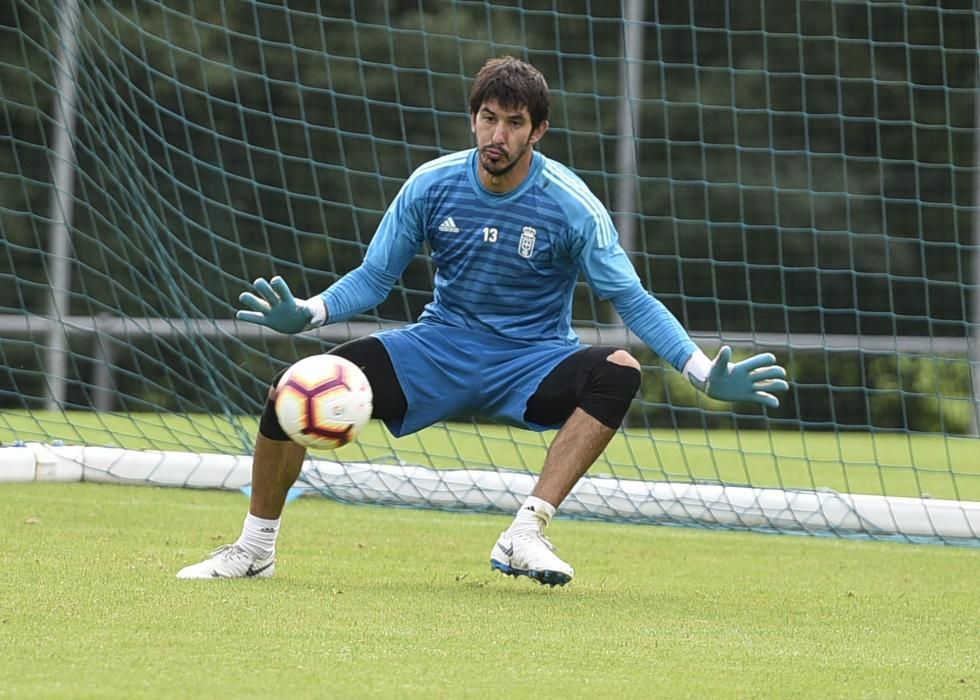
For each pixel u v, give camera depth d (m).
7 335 48.72
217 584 15.48
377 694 10.62
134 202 30.11
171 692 10.37
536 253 16.33
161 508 23.58
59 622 12.82
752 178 59.38
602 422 16.02
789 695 11.30
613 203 57.69
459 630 13.41
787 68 59.62
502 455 37.22
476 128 15.84
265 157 52.53
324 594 15.23
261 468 15.98
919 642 14.34
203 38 51.81
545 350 16.53
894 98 59.41
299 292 52.03
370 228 53.44
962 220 58.22
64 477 26.91
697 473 34.59
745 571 19.97
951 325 57.91
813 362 53.53
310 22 53.66
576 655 12.51
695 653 12.94
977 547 24.25
